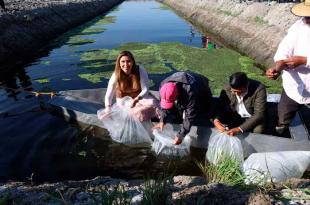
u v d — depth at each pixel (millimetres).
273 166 4582
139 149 5699
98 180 4352
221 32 17062
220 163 4465
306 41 4289
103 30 19109
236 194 3246
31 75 10102
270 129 5527
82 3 27797
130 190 3766
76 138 5980
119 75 5828
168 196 3270
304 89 4609
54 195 3742
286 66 4344
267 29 12875
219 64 11141
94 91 7133
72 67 10836
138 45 14383
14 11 16219
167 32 18172
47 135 6086
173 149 5461
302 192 3303
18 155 5445
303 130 5117
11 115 6891
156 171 5102
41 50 13703
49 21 18078
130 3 44938
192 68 10578
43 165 5188
